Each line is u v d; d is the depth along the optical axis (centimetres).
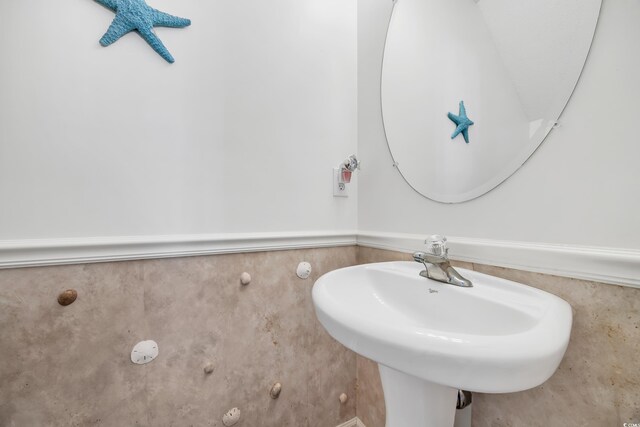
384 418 94
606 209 45
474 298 53
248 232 86
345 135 108
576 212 49
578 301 47
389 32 96
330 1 105
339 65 107
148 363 70
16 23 58
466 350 29
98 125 66
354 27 112
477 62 68
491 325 50
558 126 51
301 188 97
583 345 47
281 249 91
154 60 72
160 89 73
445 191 75
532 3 56
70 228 63
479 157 67
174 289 73
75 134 63
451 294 57
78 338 63
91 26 65
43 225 61
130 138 69
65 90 62
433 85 80
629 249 43
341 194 105
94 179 65
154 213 72
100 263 65
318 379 98
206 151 79
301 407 94
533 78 56
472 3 70
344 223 108
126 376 67
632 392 42
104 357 65
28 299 58
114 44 67
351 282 70
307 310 96
